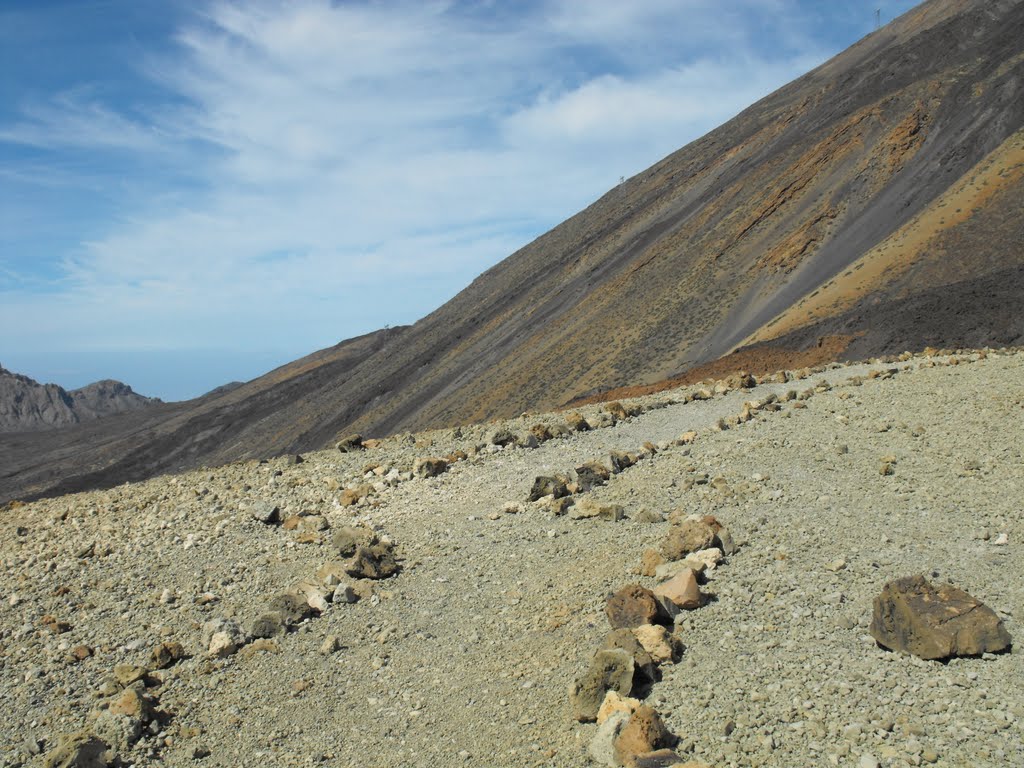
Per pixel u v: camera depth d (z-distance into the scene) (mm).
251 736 8914
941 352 25016
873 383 18969
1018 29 101500
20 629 11789
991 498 11414
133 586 13141
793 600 9375
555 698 8617
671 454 15484
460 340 131250
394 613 11320
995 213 60125
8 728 9352
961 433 14156
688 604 9578
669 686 8195
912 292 55719
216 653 10633
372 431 112250
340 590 11805
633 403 21469
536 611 10625
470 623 10695
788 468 13758
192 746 8781
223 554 14195
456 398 101812
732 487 13180
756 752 7020
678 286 90625
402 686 9531
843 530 11047
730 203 105938
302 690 9695
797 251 81000
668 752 7039
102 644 11242
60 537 16766
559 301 116250
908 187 82375
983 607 8070
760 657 8391
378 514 15359
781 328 59188
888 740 6910
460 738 8312
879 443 14352
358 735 8719
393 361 141875
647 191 144750
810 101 128375
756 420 16875
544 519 13633
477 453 18062
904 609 8133
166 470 155125
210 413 170875
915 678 7680
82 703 9758
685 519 12109
